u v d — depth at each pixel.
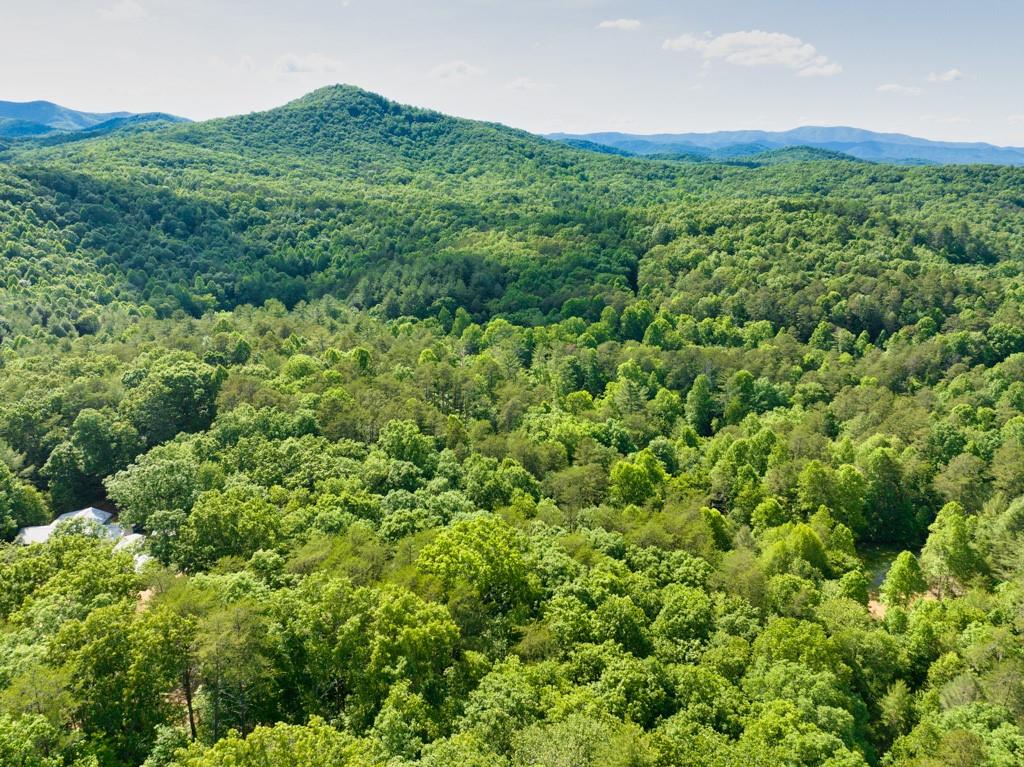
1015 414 117.69
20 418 89.00
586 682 46.94
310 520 63.03
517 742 37.50
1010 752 44.16
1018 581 68.25
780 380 144.12
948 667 54.59
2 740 31.91
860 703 50.88
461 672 45.12
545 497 83.12
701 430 131.38
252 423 85.25
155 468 68.44
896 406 121.25
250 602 43.88
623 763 36.09
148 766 35.25
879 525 95.81
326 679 44.59
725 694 47.09
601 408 120.06
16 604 48.97
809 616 60.81
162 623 40.84
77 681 38.03
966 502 93.06
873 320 175.50
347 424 89.56
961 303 176.38
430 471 82.56
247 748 32.00
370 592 48.00
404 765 34.91
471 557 54.25
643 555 67.12
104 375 106.88
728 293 188.88
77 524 65.25
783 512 85.19
